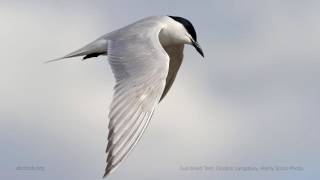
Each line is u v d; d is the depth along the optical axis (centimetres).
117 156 1006
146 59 1188
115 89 1126
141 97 1097
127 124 1050
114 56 1245
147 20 1446
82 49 1426
